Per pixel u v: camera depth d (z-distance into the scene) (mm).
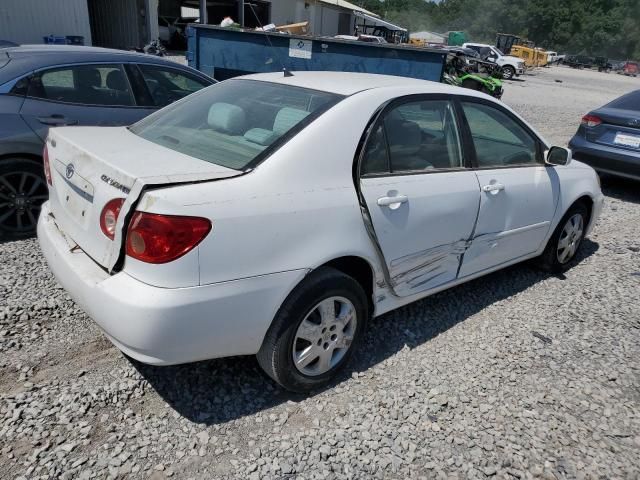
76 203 2693
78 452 2406
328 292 2758
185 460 2428
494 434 2754
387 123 3088
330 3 34438
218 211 2332
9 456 2340
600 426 2891
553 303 4270
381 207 2941
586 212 4895
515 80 33062
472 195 3520
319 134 2750
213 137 2936
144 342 2283
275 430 2650
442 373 3221
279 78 3420
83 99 4875
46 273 3947
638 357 3580
